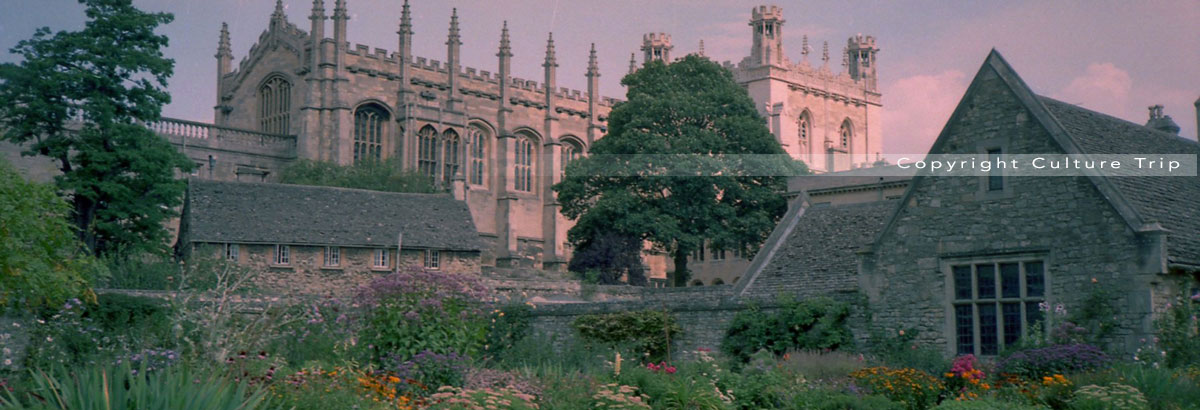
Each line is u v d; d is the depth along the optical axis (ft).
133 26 187.01
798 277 115.14
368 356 86.12
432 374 73.72
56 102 184.75
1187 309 85.35
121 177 185.68
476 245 207.72
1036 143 91.76
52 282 95.55
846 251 115.65
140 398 46.93
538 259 353.10
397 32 326.24
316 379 64.44
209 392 48.70
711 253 293.43
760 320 104.53
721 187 245.86
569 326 120.37
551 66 362.12
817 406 74.43
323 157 309.22
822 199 241.14
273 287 186.29
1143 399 67.10
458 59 337.72
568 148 370.94
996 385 78.54
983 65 95.50
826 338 99.91
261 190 198.39
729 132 255.09
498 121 347.56
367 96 317.01
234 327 81.82
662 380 74.59
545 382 75.87
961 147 96.17
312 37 310.04
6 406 48.03
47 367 95.50
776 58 407.03
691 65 271.28
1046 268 89.71
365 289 86.84
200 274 154.61
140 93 188.96
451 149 330.13
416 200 213.05
